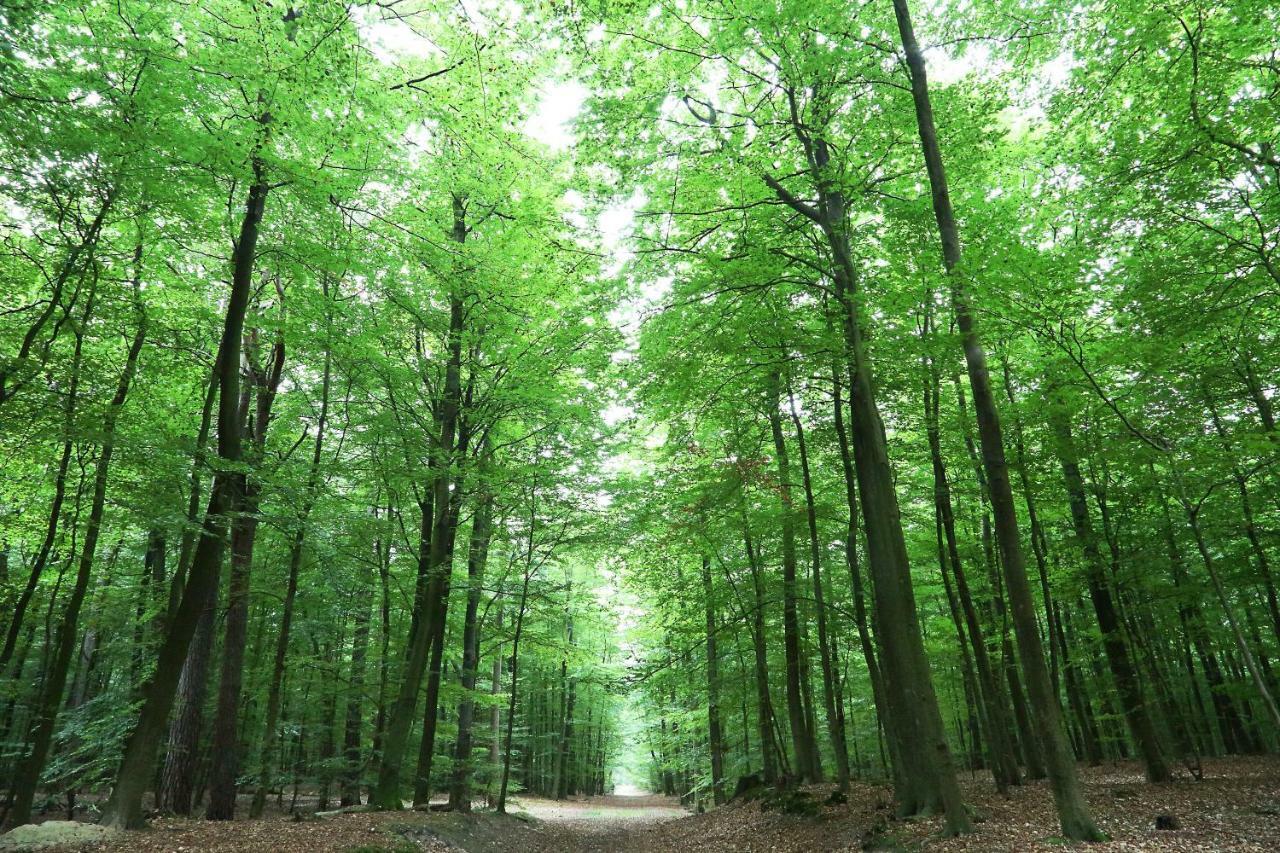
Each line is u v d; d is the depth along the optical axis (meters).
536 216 14.40
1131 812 10.73
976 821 10.96
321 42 10.84
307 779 18.41
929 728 11.09
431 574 16.86
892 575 11.62
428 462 17.20
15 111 9.36
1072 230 15.57
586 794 49.38
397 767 15.99
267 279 16.42
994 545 17.02
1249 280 10.09
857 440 12.38
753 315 12.55
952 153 12.80
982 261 10.11
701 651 21.86
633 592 22.52
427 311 16.98
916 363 12.95
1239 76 12.05
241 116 12.09
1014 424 13.92
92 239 11.26
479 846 14.86
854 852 10.98
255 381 17.67
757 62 13.52
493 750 27.97
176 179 11.09
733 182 12.88
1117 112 13.27
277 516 13.28
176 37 12.38
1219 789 11.82
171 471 11.81
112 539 19.03
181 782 15.03
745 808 18.92
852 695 24.83
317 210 12.62
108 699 16.47
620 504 18.64
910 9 13.35
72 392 11.25
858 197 12.86
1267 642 18.41
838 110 13.45
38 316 12.76
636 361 14.48
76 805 18.72
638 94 12.76
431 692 17.14
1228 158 9.94
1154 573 13.06
